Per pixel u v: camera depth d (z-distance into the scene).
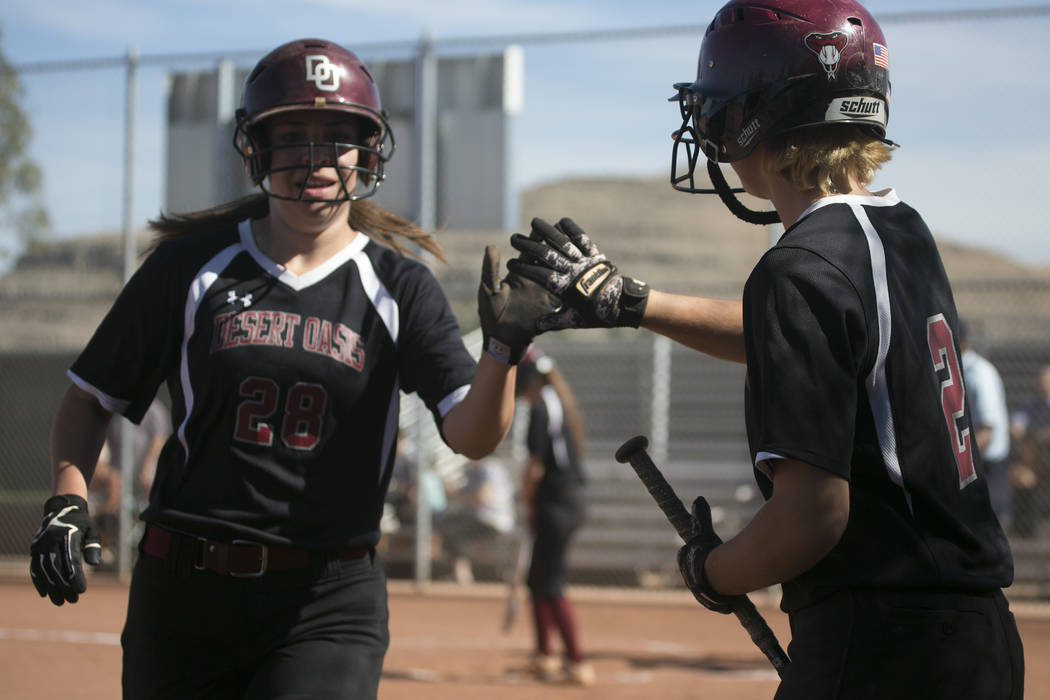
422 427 24.12
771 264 4.95
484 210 23.84
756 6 5.36
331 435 6.65
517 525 26.00
